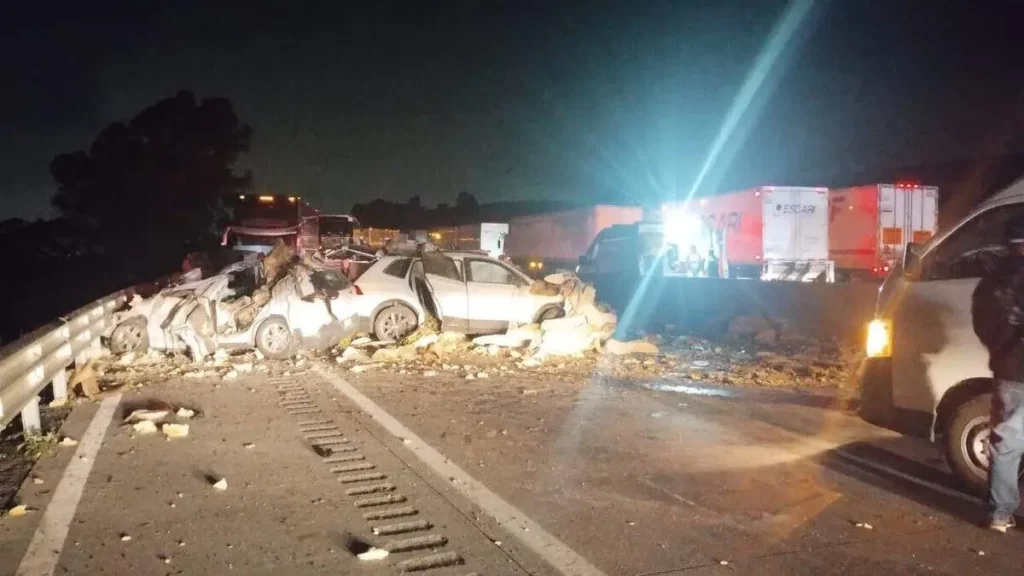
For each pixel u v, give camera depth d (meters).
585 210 38.69
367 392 10.92
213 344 13.39
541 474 7.43
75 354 10.55
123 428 8.69
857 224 28.53
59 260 46.06
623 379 12.35
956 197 38.44
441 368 12.84
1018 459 6.16
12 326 24.28
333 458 7.77
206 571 5.28
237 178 52.00
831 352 15.56
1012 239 6.16
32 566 5.27
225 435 8.52
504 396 10.82
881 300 7.51
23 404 7.72
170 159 49.16
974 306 6.32
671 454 8.16
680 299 22.06
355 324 14.57
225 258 31.20
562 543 5.86
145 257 49.22
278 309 13.66
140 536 5.80
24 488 6.75
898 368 7.23
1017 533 6.20
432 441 8.44
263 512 6.34
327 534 5.94
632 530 6.13
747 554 5.74
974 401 6.84
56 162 48.19
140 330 13.70
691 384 12.11
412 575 5.31
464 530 6.07
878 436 8.99
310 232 36.31
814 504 6.77
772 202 28.77
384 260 15.52
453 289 15.34
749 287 19.86
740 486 7.20
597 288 26.23
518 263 47.06
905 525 6.33
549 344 14.27
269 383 11.45
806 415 10.06
